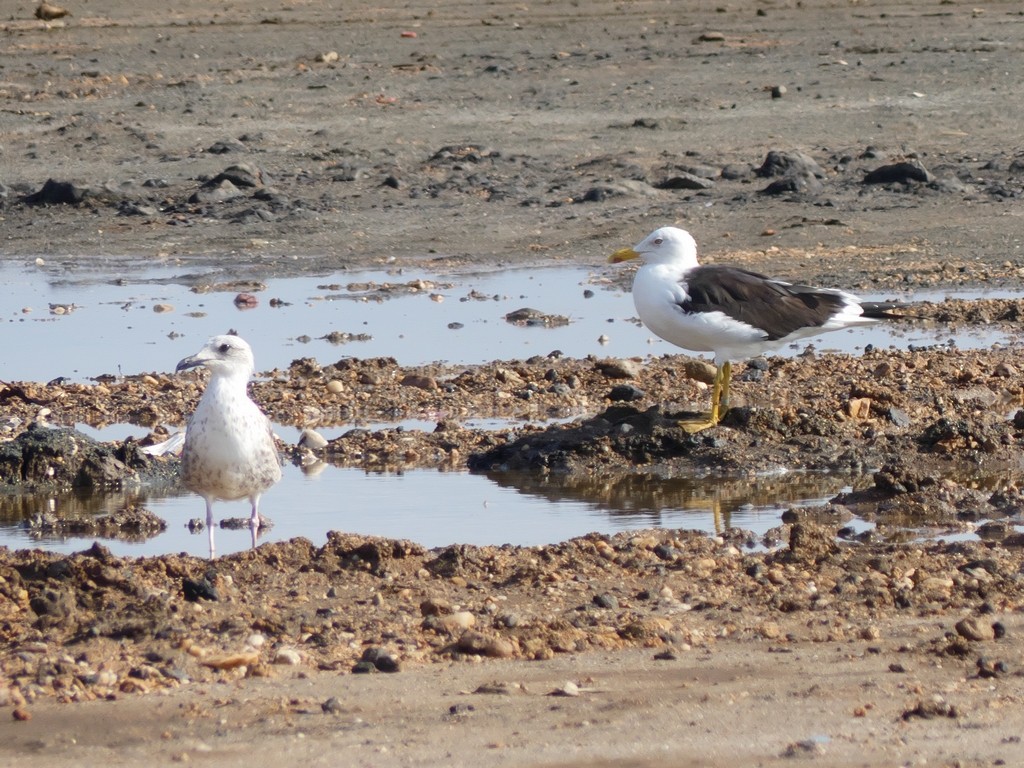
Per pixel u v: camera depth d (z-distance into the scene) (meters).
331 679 8.32
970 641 8.84
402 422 15.30
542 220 26.75
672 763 7.16
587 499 12.67
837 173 29.77
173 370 17.30
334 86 39.44
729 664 8.52
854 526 11.71
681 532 11.48
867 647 8.81
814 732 7.52
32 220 27.09
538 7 52.97
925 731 7.53
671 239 14.48
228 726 7.64
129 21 49.47
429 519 12.09
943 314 19.70
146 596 9.59
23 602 9.58
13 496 12.95
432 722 7.67
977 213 26.55
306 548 10.66
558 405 15.71
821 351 17.97
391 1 53.53
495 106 36.84
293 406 15.67
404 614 9.48
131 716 7.77
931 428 14.03
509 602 9.76
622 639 8.97
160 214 27.44
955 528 11.62
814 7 52.38
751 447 13.88
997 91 37.47
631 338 18.75
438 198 28.44
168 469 13.63
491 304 20.95
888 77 39.38
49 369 17.41
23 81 40.28
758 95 37.62
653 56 43.19
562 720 7.69
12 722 7.71
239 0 53.22
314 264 23.94
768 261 23.45
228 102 37.50
